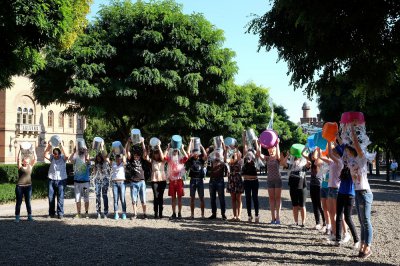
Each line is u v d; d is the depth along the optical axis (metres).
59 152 11.67
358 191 6.94
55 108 59.38
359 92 7.70
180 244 8.05
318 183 9.77
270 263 6.54
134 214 11.78
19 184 11.02
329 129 7.82
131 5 24.31
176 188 11.62
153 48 23.38
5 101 52.47
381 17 6.27
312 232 9.46
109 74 23.39
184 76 22.89
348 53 6.68
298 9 6.23
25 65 14.20
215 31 24.44
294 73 7.41
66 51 22.20
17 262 6.63
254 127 53.78
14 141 53.19
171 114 24.73
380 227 10.32
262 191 22.95
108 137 41.22
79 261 6.70
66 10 13.48
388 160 36.28
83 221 11.06
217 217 12.06
